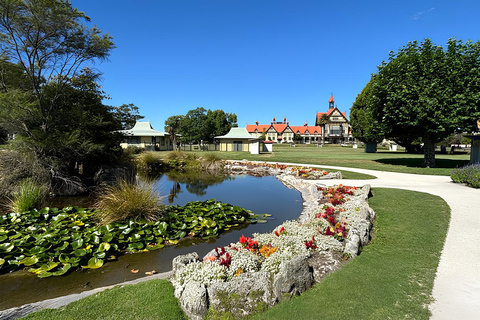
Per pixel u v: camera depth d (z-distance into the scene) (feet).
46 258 12.84
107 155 38.58
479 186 27.89
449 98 42.19
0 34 27.45
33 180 26.84
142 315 8.32
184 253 14.78
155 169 58.03
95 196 29.32
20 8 26.63
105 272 12.53
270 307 8.70
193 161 61.21
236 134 117.91
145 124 120.78
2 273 12.00
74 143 30.40
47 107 31.42
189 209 21.08
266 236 14.37
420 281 10.07
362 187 26.89
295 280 9.37
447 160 62.08
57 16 28.12
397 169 45.62
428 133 47.93
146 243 15.55
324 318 8.06
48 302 9.00
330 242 13.39
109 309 8.58
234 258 11.20
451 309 8.32
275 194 31.60
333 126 235.20
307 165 54.49
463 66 43.01
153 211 18.86
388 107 47.67
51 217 18.53
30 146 27.71
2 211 21.86
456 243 13.69
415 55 46.55
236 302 8.52
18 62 30.32
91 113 35.14
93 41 32.71
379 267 11.30
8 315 8.21
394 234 15.38
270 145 104.58
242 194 31.63
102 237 14.98
